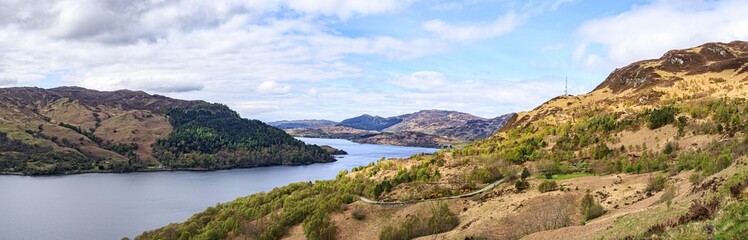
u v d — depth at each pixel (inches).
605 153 5290.4
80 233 6953.7
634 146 5511.8
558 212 3169.3
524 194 3973.9
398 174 5713.6
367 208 4687.5
